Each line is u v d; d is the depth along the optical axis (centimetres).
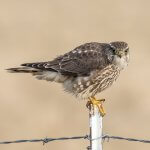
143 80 2567
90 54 1523
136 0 3628
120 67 1538
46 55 2861
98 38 3105
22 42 3002
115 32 3177
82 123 2247
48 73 1510
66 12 3500
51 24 3294
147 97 2448
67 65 1513
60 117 2284
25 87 2502
